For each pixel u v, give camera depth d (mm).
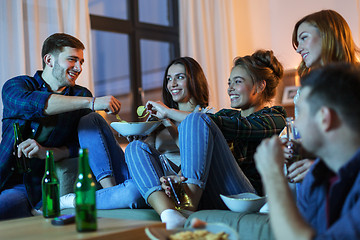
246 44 5648
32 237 1261
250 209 1636
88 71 4152
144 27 4992
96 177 2314
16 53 3771
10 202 2246
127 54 4918
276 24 5406
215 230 1141
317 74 975
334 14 1811
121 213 1978
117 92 4957
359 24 4574
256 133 2094
